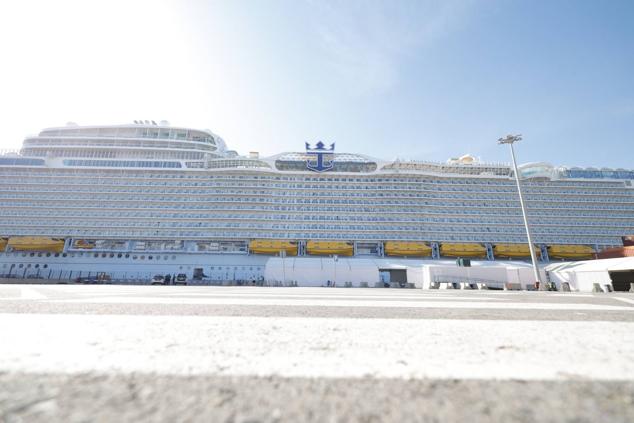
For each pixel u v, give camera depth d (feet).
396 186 190.19
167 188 180.65
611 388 4.00
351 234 175.32
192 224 171.12
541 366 5.02
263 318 10.44
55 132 201.05
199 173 186.29
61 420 2.77
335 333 7.86
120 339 6.64
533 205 183.93
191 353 5.63
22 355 5.17
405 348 6.29
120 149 194.90
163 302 16.01
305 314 11.91
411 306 15.85
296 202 182.91
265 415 3.10
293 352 5.86
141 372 4.45
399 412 3.23
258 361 5.21
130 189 178.50
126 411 3.06
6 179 175.11
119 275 154.92
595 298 28.07
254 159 193.36
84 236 163.02
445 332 8.10
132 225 167.94
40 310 11.64
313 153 197.26
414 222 180.14
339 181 191.31
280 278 136.26
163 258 161.17
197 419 2.93
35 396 3.40
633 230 174.91
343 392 3.85
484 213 183.42
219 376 4.39
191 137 213.05
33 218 166.50
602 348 6.33
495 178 191.31
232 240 169.48
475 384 4.17
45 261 156.97
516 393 3.82
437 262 156.66
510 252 169.89
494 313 12.72
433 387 4.05
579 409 3.28
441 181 192.03
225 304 15.64
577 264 103.19
